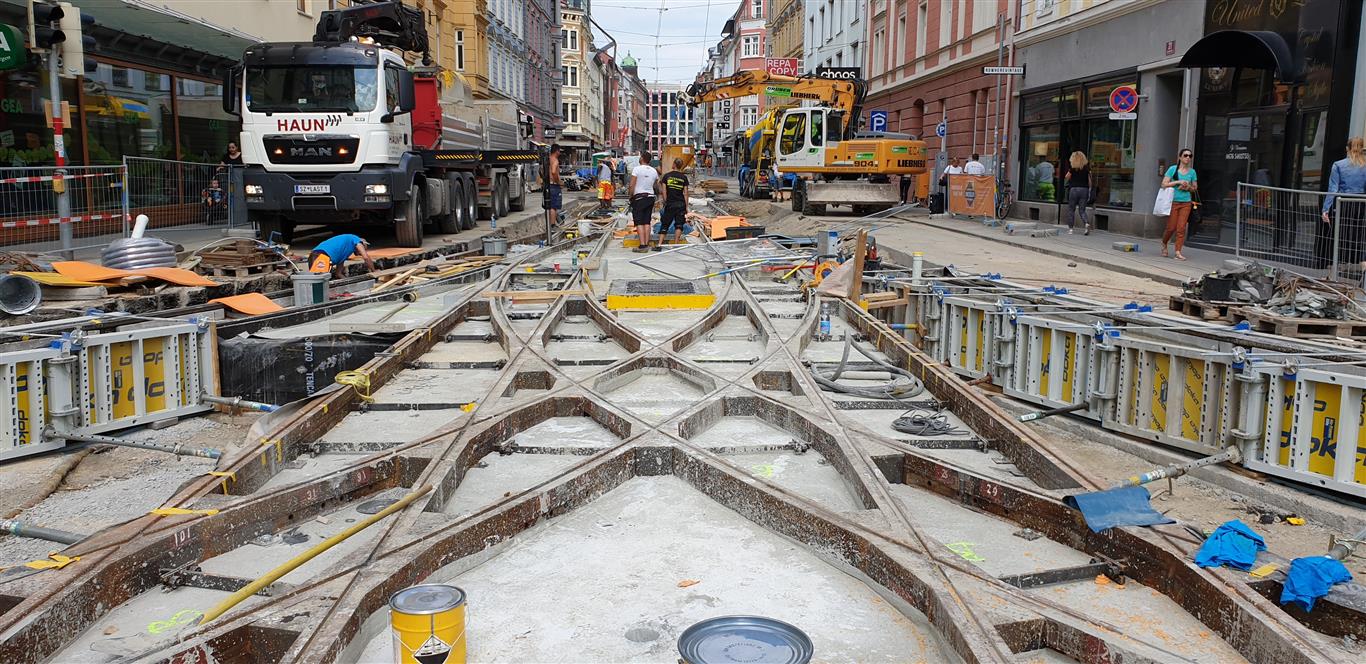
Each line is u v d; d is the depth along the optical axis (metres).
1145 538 3.96
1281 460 5.11
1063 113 23.42
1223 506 4.98
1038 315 7.20
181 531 3.93
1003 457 5.73
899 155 27.19
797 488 5.07
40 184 11.55
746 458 5.64
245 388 6.83
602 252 17.17
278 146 14.74
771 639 2.98
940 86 32.75
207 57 20.31
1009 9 26.22
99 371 5.88
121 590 3.63
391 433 6.01
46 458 5.50
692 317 10.55
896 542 3.87
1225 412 5.34
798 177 29.27
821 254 13.97
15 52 10.45
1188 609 3.65
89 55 16.33
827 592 3.82
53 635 3.21
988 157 27.59
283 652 3.08
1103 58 21.17
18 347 5.66
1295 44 14.71
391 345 7.91
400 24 18.33
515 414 6.04
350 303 10.44
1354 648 3.45
